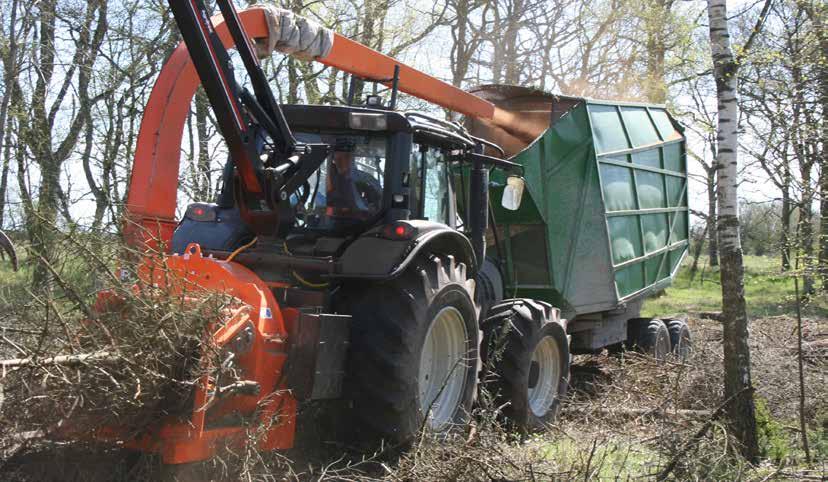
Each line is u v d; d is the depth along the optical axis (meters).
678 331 11.59
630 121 10.46
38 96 14.13
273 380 4.80
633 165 10.37
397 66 6.98
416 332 5.34
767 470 5.75
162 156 5.66
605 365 10.25
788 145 6.84
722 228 6.38
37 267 4.43
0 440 4.04
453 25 22.44
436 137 6.36
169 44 15.38
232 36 5.54
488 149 10.27
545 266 9.09
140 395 4.02
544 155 8.90
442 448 5.12
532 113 9.95
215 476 4.50
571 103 9.45
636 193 10.55
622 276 10.30
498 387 6.89
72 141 14.94
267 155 5.61
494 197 8.83
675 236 12.16
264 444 4.75
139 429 4.13
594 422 7.02
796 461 6.09
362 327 5.34
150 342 4.10
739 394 6.09
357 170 5.93
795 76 7.36
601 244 9.66
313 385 4.81
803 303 6.86
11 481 4.12
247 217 5.57
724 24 6.43
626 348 10.98
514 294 9.15
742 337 6.26
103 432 4.14
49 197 8.77
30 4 13.96
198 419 4.18
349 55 7.12
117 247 4.54
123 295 4.21
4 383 4.00
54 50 15.16
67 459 4.21
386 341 5.28
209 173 12.35
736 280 6.30
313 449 5.64
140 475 4.25
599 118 9.67
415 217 6.26
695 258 28.50
